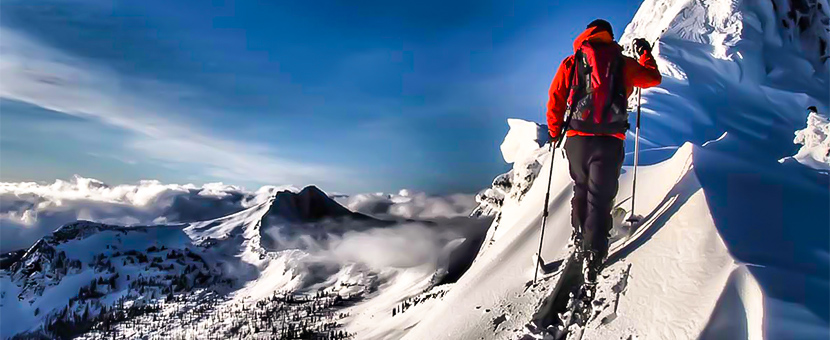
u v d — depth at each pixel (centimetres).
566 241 675
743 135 1303
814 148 709
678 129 1317
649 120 1333
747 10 2034
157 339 15775
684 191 542
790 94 1689
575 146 546
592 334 480
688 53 1881
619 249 560
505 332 591
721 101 1608
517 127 2152
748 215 468
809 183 576
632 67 537
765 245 427
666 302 427
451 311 783
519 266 737
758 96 1722
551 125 573
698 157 583
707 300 388
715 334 363
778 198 509
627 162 846
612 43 543
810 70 1911
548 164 1159
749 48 1881
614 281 509
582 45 543
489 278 799
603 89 525
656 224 539
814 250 426
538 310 557
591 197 541
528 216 1064
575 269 560
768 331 332
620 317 466
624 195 708
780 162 678
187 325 17112
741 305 369
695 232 468
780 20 2038
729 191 509
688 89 1658
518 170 1748
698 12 2089
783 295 357
